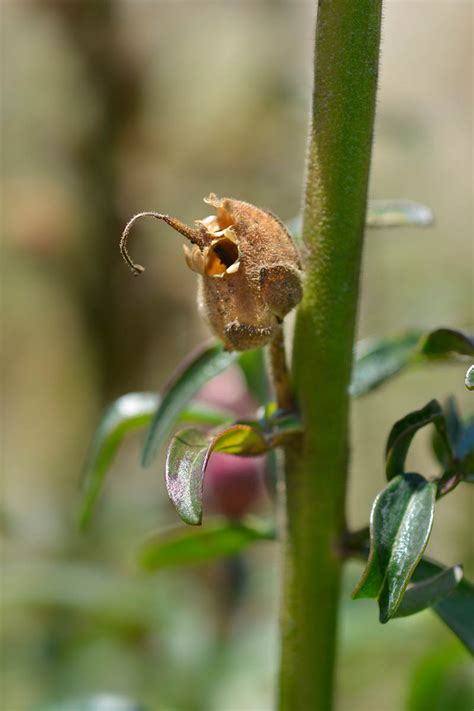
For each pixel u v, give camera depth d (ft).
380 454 2.36
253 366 0.93
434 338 0.85
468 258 2.28
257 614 1.62
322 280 0.82
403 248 2.27
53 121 2.28
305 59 2.35
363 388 0.91
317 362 0.83
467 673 1.14
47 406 2.76
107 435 0.96
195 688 1.49
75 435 2.70
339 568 0.85
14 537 1.73
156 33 2.28
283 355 0.83
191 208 2.30
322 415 0.83
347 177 0.82
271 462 0.93
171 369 2.35
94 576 1.59
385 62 2.47
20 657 1.67
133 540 1.79
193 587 1.61
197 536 0.95
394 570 0.78
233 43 2.32
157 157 2.29
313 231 0.82
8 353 2.72
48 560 1.70
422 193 2.34
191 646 1.54
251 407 1.44
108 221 2.28
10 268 2.36
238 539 0.95
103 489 1.85
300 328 0.83
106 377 2.37
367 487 2.37
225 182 2.28
